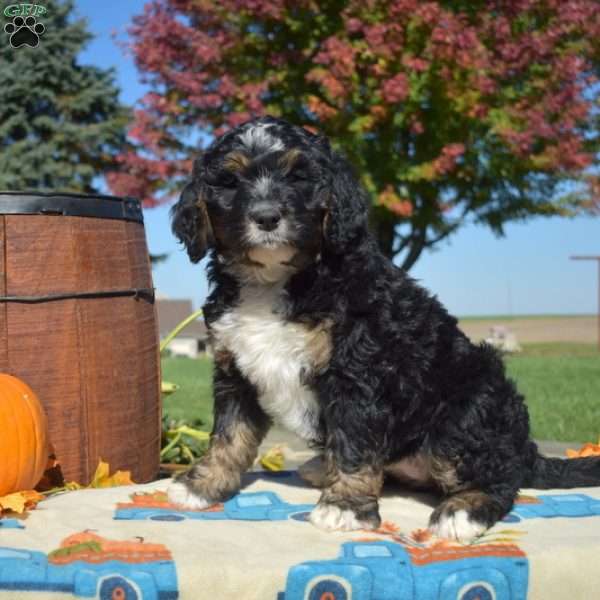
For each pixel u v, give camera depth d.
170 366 3.49
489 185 2.84
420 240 3.12
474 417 0.77
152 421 0.97
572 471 0.87
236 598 0.65
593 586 0.68
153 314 0.99
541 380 2.36
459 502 0.75
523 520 0.75
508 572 0.67
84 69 5.40
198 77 2.47
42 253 0.87
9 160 5.12
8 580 0.64
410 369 0.76
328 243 0.77
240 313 0.77
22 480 0.81
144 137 2.62
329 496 0.75
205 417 1.69
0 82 5.22
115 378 0.91
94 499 0.81
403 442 0.78
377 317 0.75
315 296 0.75
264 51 2.55
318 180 0.78
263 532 0.72
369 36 2.23
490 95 2.38
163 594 0.64
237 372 0.80
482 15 2.40
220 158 0.79
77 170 5.21
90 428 0.89
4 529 0.72
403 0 2.19
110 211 0.92
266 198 0.75
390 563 0.66
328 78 2.29
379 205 2.52
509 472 0.78
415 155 2.58
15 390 0.83
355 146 2.42
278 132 0.79
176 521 0.75
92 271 0.90
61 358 0.88
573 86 2.46
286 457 1.22
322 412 0.78
